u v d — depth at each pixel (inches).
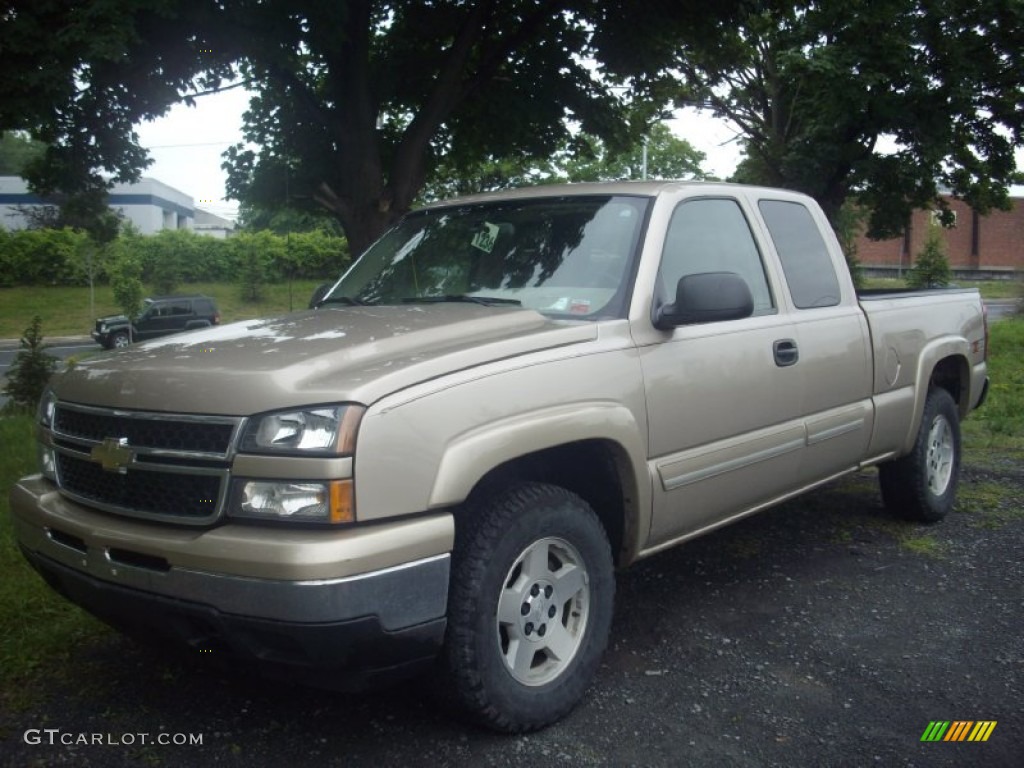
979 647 152.6
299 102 461.1
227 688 138.9
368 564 103.2
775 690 137.6
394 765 117.0
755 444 161.6
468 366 118.6
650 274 146.3
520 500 122.2
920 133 707.4
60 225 2012.8
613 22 483.8
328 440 104.0
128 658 149.2
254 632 105.4
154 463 112.2
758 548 207.5
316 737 124.1
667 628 161.8
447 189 945.5
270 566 101.3
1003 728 125.8
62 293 1801.2
